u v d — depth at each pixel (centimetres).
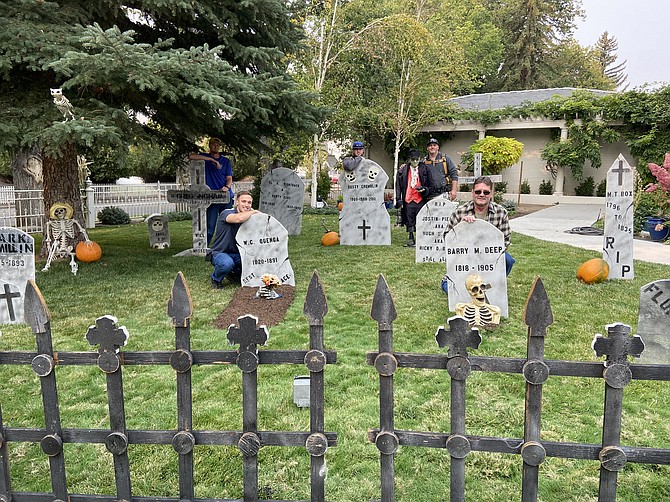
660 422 294
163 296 592
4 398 338
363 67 1838
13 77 668
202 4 716
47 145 602
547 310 179
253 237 606
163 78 602
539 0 3566
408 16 1653
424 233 759
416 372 367
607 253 647
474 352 401
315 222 1362
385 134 2180
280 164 1686
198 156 835
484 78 3284
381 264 760
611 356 178
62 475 205
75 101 652
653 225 1027
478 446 192
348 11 1839
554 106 2012
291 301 559
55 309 537
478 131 2202
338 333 455
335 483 243
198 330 465
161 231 955
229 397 332
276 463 260
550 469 253
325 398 329
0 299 492
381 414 195
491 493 236
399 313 508
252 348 195
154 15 744
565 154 2008
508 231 500
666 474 247
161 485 243
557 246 909
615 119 1912
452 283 492
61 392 344
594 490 236
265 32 809
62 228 769
